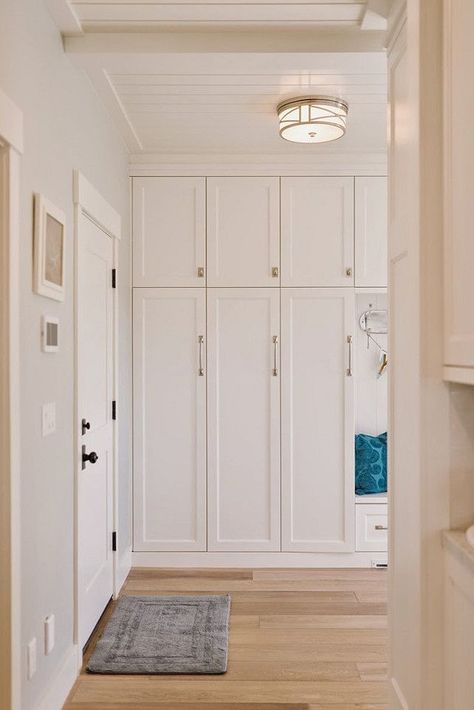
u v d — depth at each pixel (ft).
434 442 5.30
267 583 10.93
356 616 9.50
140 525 11.78
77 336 7.73
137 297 11.76
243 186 11.76
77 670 7.70
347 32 7.40
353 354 11.69
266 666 7.95
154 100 9.24
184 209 11.76
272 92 9.00
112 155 10.18
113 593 10.16
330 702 7.11
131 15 7.01
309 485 11.75
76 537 7.73
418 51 5.28
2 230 5.48
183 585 10.82
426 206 5.30
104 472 9.68
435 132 5.28
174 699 7.20
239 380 11.76
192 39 7.45
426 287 5.31
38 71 6.39
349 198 11.71
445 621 5.22
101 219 9.09
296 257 11.75
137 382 11.77
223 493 11.78
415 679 5.48
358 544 11.73
